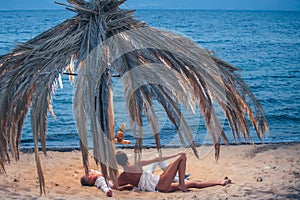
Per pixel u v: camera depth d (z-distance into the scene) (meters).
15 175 6.70
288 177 6.21
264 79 23.08
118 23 5.70
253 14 103.06
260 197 5.14
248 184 5.85
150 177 5.86
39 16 80.38
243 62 28.52
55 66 5.31
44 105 5.06
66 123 14.44
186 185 5.95
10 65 5.84
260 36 44.06
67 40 5.66
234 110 5.79
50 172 7.02
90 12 5.91
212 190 5.68
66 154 8.65
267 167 7.00
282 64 27.89
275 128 13.20
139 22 5.95
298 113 15.68
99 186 5.96
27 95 5.34
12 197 5.14
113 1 5.96
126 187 6.08
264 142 9.74
